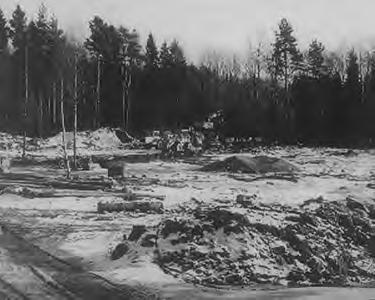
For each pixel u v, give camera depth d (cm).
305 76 7331
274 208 1928
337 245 1425
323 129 6838
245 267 1200
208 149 5919
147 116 7481
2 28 7556
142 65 8162
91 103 7112
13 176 3497
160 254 1286
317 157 5103
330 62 8369
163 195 2725
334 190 2953
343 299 1015
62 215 2103
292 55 7438
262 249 1264
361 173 3941
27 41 6328
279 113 6944
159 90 7588
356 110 6762
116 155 5122
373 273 1352
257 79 8025
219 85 7906
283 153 5528
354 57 7500
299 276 1216
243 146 6147
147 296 1036
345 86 7206
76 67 4069
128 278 1161
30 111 6144
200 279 1156
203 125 6994
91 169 4225
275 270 1218
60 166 4275
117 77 7600
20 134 6238
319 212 1581
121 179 3412
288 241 1317
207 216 1373
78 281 1157
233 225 1306
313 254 1302
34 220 1983
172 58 8031
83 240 1602
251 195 2680
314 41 7594
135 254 1327
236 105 7031
